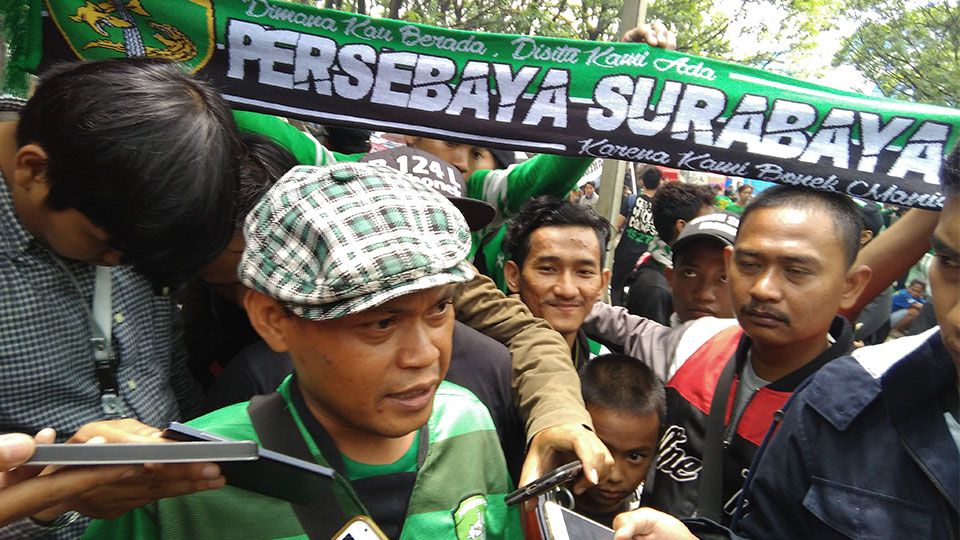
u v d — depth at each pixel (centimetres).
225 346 180
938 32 1069
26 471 82
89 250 115
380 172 93
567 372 154
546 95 198
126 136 102
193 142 106
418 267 85
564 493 132
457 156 270
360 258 83
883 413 115
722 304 232
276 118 209
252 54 196
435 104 199
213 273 147
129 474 83
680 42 1180
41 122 106
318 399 100
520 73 198
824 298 155
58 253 119
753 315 158
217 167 110
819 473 118
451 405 120
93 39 191
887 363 118
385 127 199
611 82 197
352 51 196
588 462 122
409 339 91
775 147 194
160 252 110
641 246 471
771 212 158
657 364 197
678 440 178
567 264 192
